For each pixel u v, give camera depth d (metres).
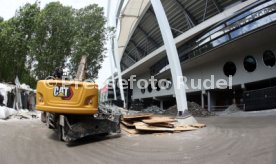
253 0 20.73
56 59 24.28
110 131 10.70
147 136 10.89
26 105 28.55
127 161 7.01
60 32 24.17
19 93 26.47
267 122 12.80
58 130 10.95
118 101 40.25
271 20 18.50
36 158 7.66
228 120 16.11
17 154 8.13
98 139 10.60
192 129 12.10
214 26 24.22
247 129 11.02
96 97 10.30
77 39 24.03
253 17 19.75
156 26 38.38
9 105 24.70
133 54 53.97
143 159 7.11
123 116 13.37
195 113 22.66
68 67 24.58
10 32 29.89
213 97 30.12
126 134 11.52
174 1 29.81
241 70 25.47
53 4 24.94
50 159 7.53
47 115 13.62
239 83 25.72
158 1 16.14
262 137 8.80
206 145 8.41
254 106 20.61
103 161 7.14
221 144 8.37
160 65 38.50
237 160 6.38
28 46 25.84
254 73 24.03
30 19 29.77
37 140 10.54
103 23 25.48
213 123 14.81
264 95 19.77
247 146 7.73
